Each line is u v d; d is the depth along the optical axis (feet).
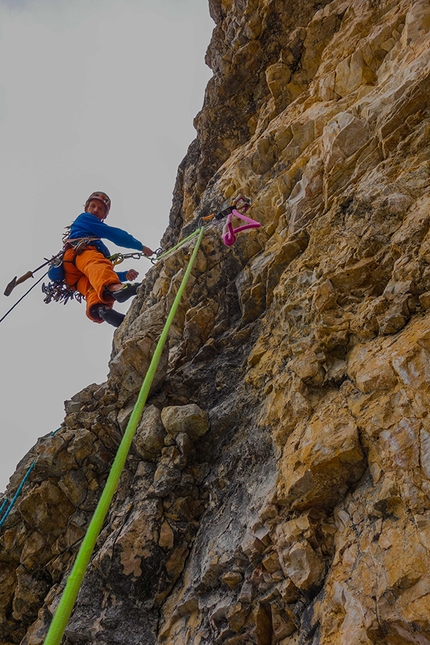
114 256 17.30
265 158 25.85
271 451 15.16
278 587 11.88
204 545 14.87
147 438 18.26
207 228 24.76
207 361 21.42
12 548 19.44
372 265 14.98
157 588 15.21
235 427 17.58
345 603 10.01
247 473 15.65
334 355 14.93
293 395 14.98
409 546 9.53
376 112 19.33
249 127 35.88
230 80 35.04
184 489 16.89
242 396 18.15
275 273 20.11
